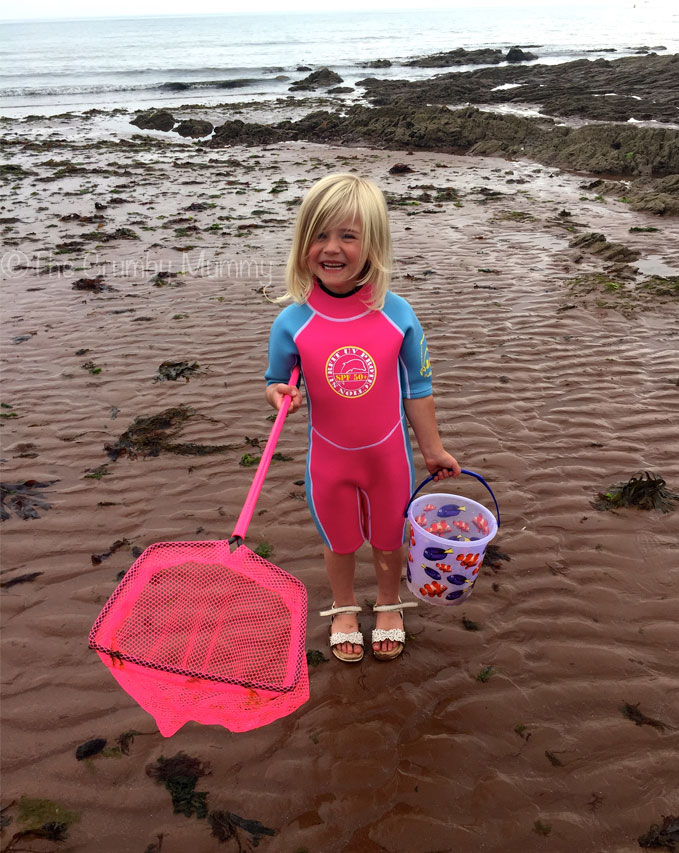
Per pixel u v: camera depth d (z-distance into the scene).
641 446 3.85
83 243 8.49
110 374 4.91
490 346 5.23
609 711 2.30
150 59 47.25
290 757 2.17
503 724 2.26
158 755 2.20
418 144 16.94
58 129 20.88
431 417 2.29
